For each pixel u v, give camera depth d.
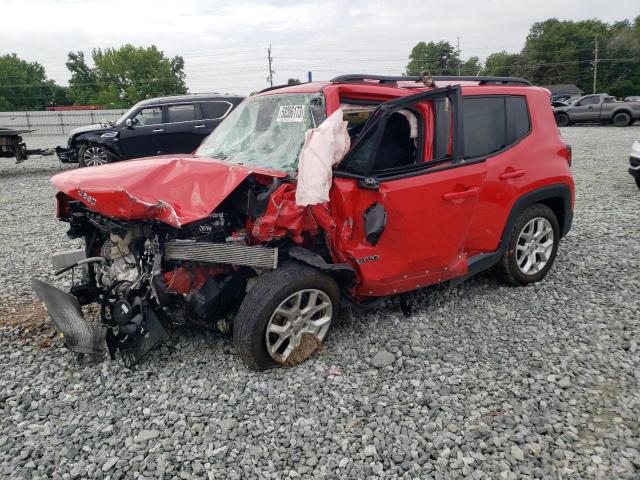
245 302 3.37
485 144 4.34
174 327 4.08
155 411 3.15
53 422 3.06
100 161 13.05
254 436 2.92
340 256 3.61
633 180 10.60
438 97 3.80
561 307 4.48
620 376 3.43
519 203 4.54
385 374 3.50
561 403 3.15
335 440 2.88
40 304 4.77
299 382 3.40
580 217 7.55
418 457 2.75
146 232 3.46
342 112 3.62
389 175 3.69
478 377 3.46
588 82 81.56
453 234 4.02
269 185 3.44
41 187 12.14
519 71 85.94
